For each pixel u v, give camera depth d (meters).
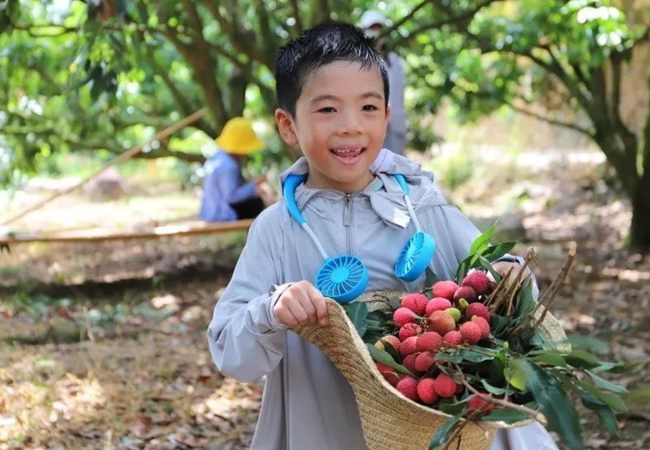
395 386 1.91
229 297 2.28
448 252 2.35
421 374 1.90
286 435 2.32
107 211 12.84
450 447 1.90
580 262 8.07
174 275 8.13
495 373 1.87
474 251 2.20
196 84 9.24
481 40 8.00
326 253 2.31
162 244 9.79
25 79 8.61
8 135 8.75
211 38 9.23
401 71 6.86
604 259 8.23
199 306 6.91
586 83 8.69
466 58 9.00
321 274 2.21
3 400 4.55
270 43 8.03
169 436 4.24
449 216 2.37
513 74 8.66
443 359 1.85
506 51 8.04
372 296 2.21
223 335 2.19
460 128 14.95
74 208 13.30
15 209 13.02
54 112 9.02
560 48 8.48
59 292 7.46
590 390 1.85
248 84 9.20
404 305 2.07
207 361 5.34
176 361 5.30
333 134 2.20
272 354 2.15
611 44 7.38
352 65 2.21
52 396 4.62
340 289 2.16
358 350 1.88
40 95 8.70
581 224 10.18
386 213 2.31
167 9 7.34
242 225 7.29
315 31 2.28
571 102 10.43
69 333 5.87
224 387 4.89
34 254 9.30
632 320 6.16
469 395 1.84
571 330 5.97
